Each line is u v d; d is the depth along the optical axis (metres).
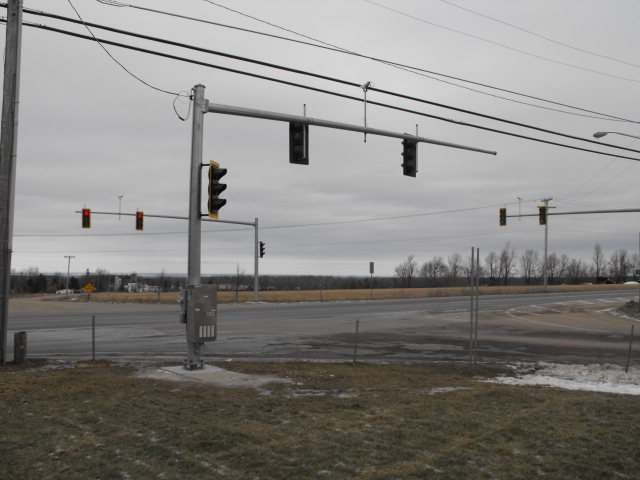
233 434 6.43
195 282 11.62
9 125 12.24
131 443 6.07
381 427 6.78
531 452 5.82
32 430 6.60
